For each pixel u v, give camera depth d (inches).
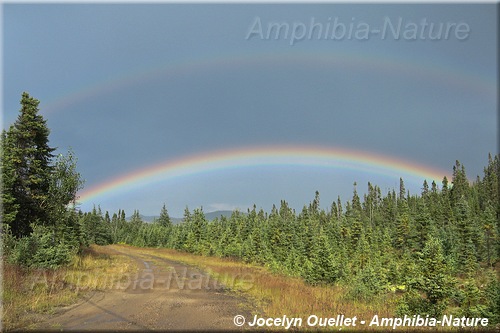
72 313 492.1
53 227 1226.0
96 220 3651.6
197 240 2600.9
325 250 891.4
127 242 4409.5
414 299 495.2
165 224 4950.8
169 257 2005.4
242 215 2888.8
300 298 610.9
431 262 508.1
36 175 1230.9
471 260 1080.8
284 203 4175.7
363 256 1258.0
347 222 2524.6
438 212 2352.4
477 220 1808.6
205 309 545.0
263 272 1185.4
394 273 782.5
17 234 1170.0
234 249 1955.0
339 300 622.2
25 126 1228.5
